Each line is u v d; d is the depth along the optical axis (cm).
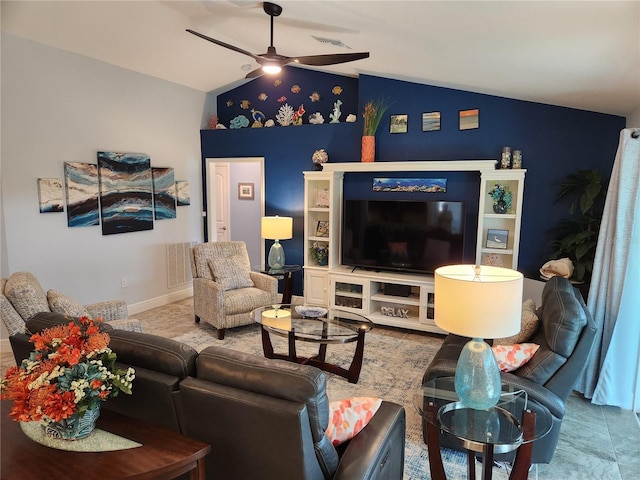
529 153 453
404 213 485
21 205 407
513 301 175
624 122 414
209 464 165
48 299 313
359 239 511
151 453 146
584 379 323
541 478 237
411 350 424
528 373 242
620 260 299
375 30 316
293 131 567
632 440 272
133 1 369
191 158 605
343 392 336
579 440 272
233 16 381
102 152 477
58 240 441
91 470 138
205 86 595
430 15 260
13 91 394
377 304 514
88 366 147
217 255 508
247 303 463
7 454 145
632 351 302
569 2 203
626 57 259
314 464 152
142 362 175
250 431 151
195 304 496
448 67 382
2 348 406
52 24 389
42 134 420
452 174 488
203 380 162
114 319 353
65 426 151
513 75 359
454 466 247
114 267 503
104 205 483
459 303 177
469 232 486
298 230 581
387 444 182
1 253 394
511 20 241
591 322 244
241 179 716
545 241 454
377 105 510
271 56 331
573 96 383
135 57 478
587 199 395
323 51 428
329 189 530
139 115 521
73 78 445
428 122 491
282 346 430
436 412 203
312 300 541
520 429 190
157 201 552
